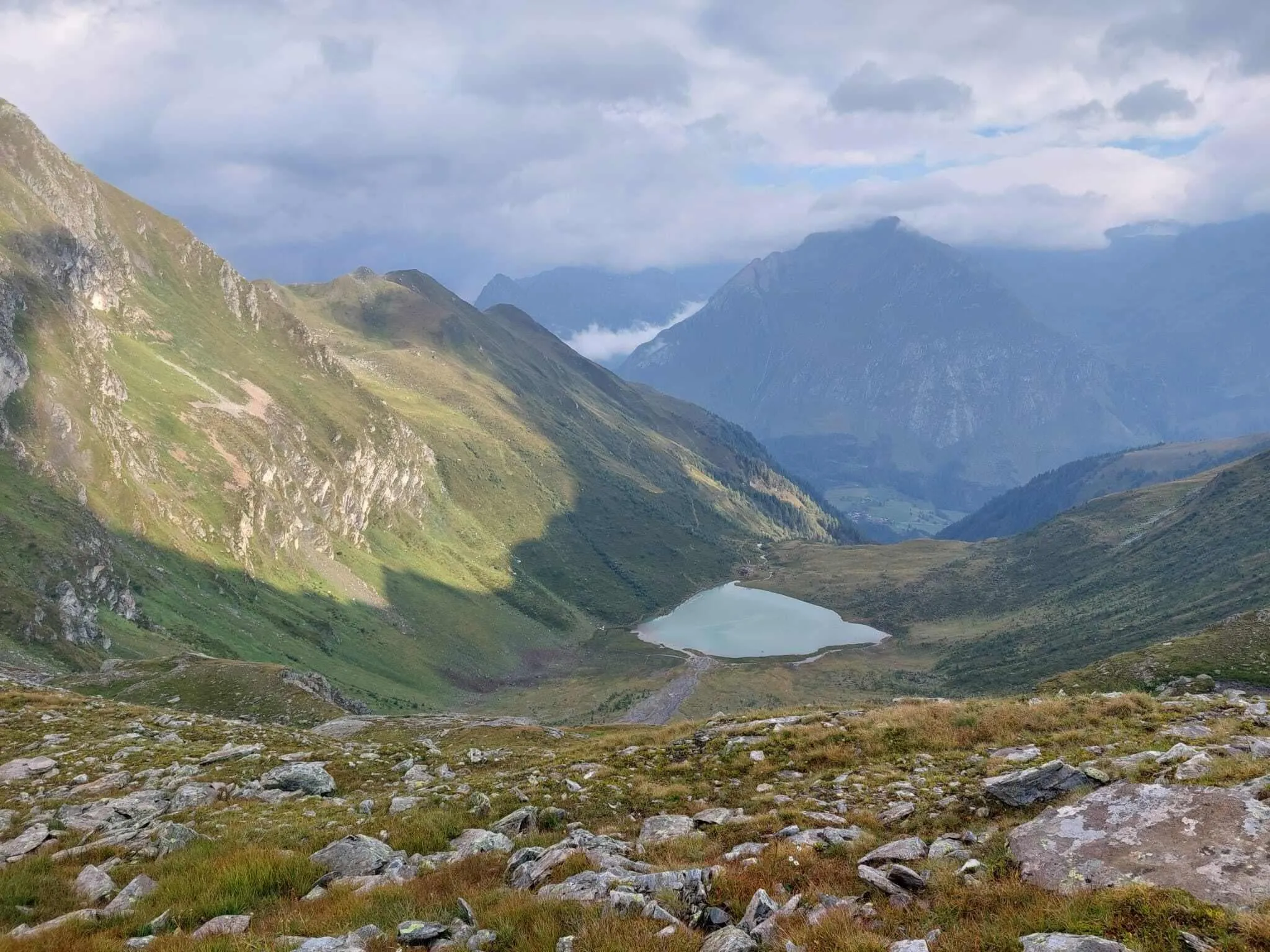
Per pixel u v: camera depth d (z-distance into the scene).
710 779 26.64
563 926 13.19
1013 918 11.41
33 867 19.42
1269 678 64.00
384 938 13.34
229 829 21.91
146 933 14.77
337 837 20.81
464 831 21.72
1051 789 17.89
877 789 22.09
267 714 68.81
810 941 11.56
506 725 58.44
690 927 13.06
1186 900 10.73
